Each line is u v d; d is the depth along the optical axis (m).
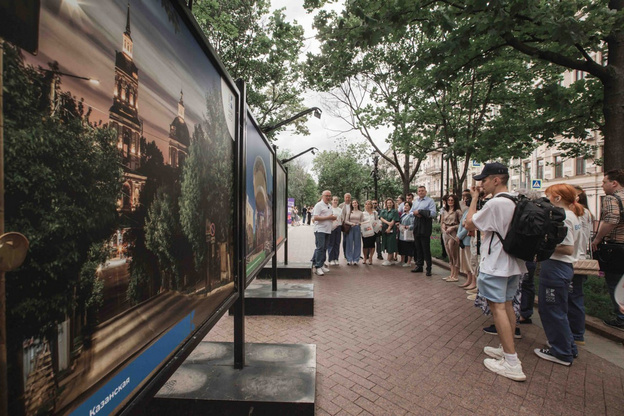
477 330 4.30
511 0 5.04
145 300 1.15
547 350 3.57
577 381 3.04
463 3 5.79
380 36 5.85
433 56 6.22
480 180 3.52
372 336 4.07
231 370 2.57
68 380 0.78
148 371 1.18
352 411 2.54
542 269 3.47
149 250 1.17
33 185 0.65
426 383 2.97
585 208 4.14
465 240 6.48
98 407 0.90
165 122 1.27
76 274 0.80
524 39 6.54
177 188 1.41
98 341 0.90
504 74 10.55
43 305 0.70
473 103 12.28
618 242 4.28
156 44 1.19
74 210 0.78
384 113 14.46
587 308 4.91
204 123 1.76
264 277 7.52
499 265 3.18
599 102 7.93
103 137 0.88
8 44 0.59
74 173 0.78
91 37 0.83
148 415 2.17
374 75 11.70
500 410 2.58
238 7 14.70
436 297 5.96
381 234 11.01
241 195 2.60
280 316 4.84
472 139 9.79
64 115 0.73
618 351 3.71
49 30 0.69
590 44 5.74
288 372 2.54
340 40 6.41
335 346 3.76
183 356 1.45
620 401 2.72
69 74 0.75
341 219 9.58
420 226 8.19
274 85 17.11
